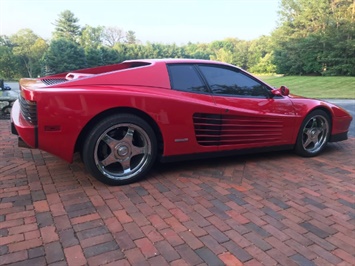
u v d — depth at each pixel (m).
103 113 2.72
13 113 3.03
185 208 2.45
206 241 2.00
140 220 2.24
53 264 1.74
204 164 3.54
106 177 2.79
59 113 2.55
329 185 2.99
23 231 2.06
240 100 3.36
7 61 70.31
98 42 81.44
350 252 1.92
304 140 3.90
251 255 1.87
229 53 76.62
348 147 4.53
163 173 3.22
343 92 22.30
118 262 1.77
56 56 61.47
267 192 2.79
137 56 74.56
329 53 36.59
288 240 2.03
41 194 2.63
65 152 2.68
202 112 3.10
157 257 1.83
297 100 3.79
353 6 35.34
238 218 2.30
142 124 2.85
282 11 42.81
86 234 2.04
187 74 3.18
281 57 42.16
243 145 3.45
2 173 3.10
